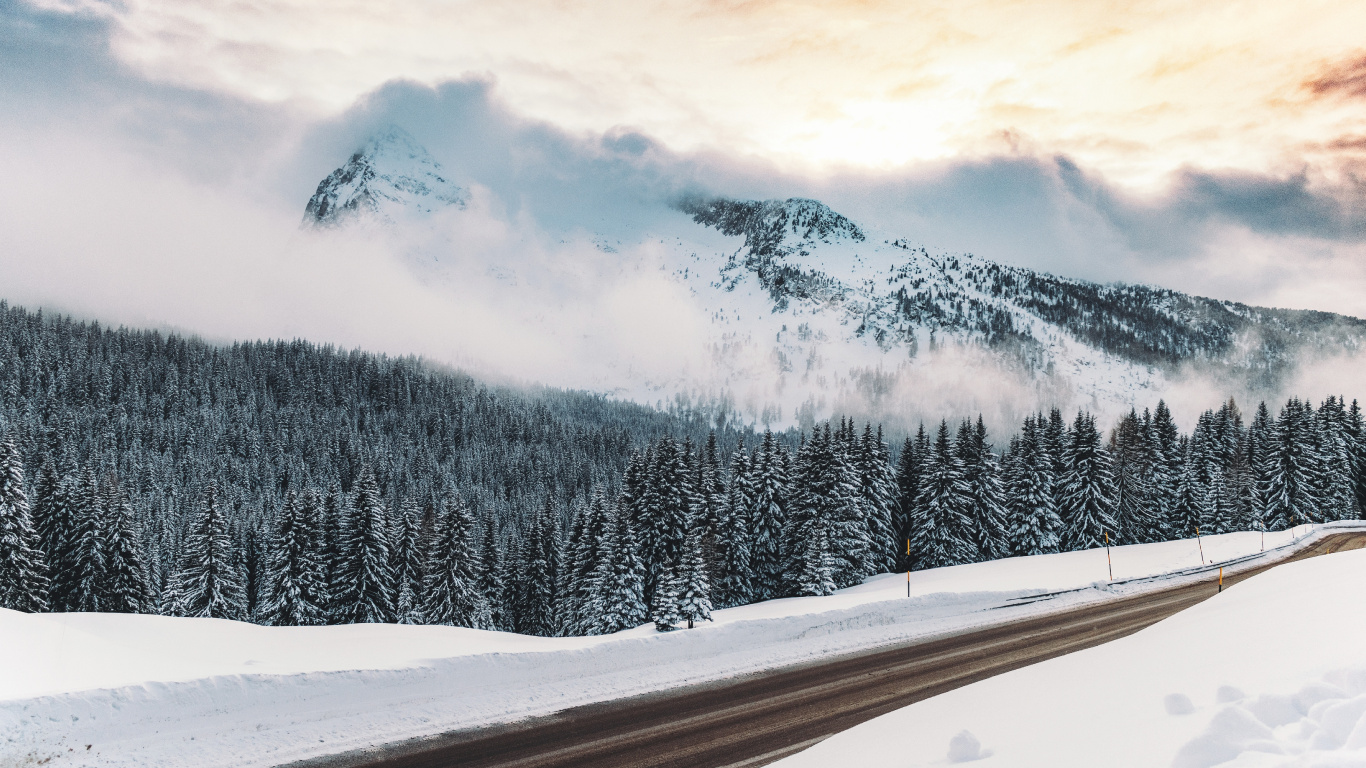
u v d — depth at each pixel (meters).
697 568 33.81
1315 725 7.51
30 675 13.29
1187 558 47.75
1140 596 31.80
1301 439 74.31
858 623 24.72
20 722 11.34
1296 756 6.79
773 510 60.00
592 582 53.25
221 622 24.41
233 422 161.25
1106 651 16.48
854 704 15.78
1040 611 27.84
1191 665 12.78
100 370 168.25
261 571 75.88
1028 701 12.88
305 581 53.50
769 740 13.52
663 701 15.71
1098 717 10.63
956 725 12.12
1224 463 82.94
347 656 18.50
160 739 12.02
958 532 63.91
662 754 12.82
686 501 59.69
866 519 63.41
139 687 12.73
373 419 190.75
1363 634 11.81
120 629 20.05
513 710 14.66
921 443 73.88
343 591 53.97
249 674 13.82
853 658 19.97
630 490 61.94
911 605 27.44
